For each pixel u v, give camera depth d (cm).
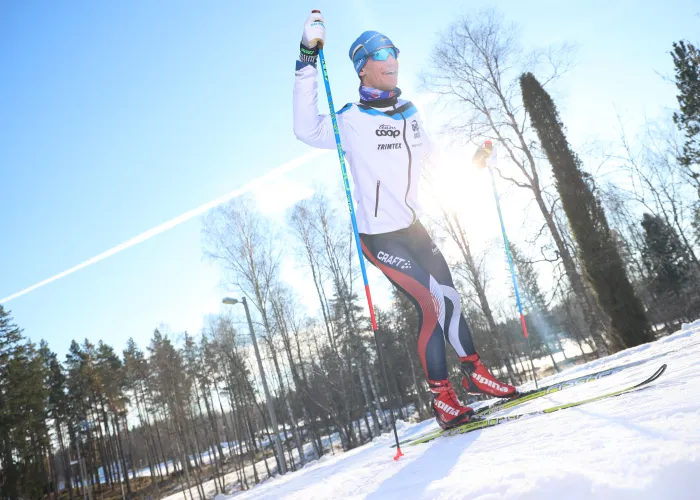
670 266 2939
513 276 302
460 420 228
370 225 251
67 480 3491
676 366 190
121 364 4066
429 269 252
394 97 266
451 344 254
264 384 1458
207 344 3031
